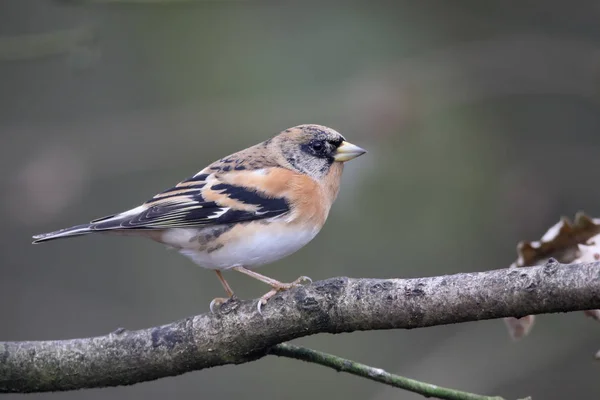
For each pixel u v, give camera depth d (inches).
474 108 519.2
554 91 506.0
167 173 557.3
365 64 531.8
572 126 519.5
